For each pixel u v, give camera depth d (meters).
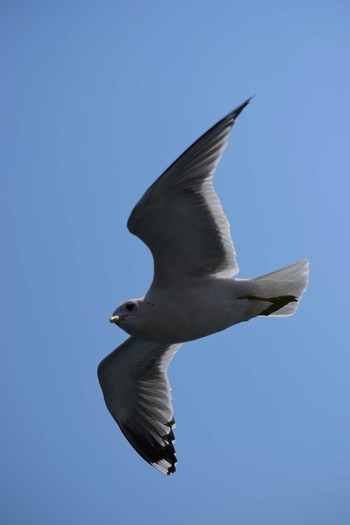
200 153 11.30
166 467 14.55
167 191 11.27
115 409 14.55
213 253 11.95
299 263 12.30
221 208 11.75
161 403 14.42
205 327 12.02
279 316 12.61
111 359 13.95
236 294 12.03
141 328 11.98
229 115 11.23
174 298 11.89
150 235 11.66
